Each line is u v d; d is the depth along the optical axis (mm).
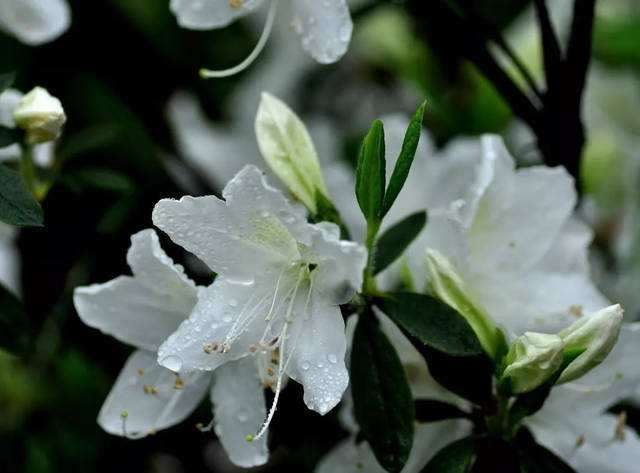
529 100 655
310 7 612
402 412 578
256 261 578
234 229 571
